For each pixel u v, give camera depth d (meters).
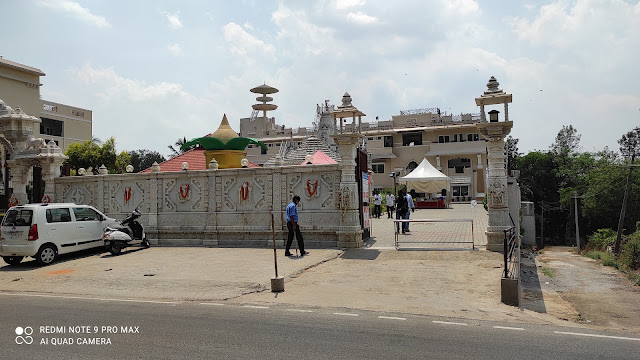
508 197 14.03
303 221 14.80
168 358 5.29
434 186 38.62
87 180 17.94
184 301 8.60
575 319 7.95
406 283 9.69
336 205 14.48
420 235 17.64
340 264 11.88
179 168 26.25
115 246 14.32
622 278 13.10
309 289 9.35
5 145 19.59
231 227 15.56
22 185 19.00
